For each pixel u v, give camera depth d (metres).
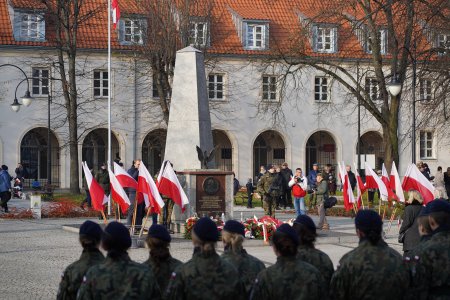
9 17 63.28
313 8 54.12
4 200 40.31
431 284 9.70
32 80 63.06
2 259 23.34
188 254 24.38
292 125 68.06
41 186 61.19
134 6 62.47
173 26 59.03
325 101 68.75
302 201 33.91
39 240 28.53
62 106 60.16
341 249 26.20
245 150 67.25
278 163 70.38
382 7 41.78
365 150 71.69
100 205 25.16
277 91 67.81
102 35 64.62
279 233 9.34
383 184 31.05
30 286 18.50
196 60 31.55
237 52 66.56
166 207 29.11
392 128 44.88
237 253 10.54
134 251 24.86
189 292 9.16
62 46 56.72
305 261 10.18
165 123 65.31
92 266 9.22
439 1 39.16
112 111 64.44
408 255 10.03
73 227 31.98
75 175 57.25
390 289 9.19
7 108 62.31
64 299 9.88
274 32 68.56
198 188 29.98
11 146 62.41
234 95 66.81
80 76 62.84
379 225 9.43
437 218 10.03
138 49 61.38
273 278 9.23
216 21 66.81
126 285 8.73
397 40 42.62
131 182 25.83
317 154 71.19
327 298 9.38
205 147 31.36
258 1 70.19
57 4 56.25
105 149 66.94
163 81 59.72
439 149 70.81
